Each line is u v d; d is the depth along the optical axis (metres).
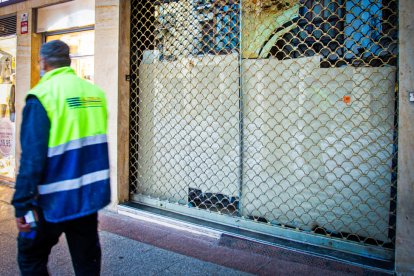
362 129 3.63
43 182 2.19
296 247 3.80
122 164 5.12
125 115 5.12
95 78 5.21
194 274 3.36
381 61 3.54
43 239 2.33
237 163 4.35
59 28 5.99
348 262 3.47
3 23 6.82
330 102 3.78
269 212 4.18
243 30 4.25
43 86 2.23
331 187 3.81
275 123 4.09
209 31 4.55
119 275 3.32
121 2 5.00
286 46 4.04
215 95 4.48
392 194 3.52
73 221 2.35
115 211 5.09
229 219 4.37
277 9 4.07
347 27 3.71
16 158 6.61
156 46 4.98
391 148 3.50
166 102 4.91
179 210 4.77
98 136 2.44
